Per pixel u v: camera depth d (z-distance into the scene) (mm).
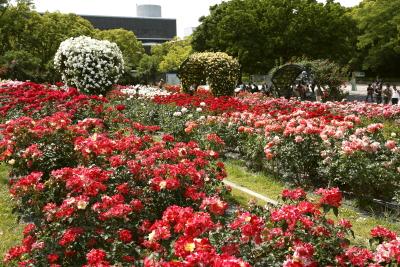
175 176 5074
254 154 8062
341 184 7137
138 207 4547
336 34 37438
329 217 6043
